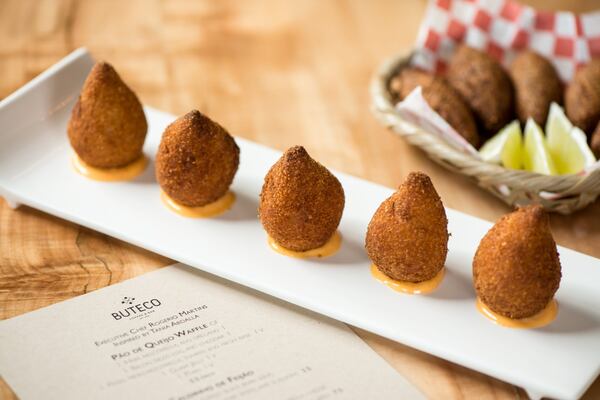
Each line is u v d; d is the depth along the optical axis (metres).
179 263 0.60
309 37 0.87
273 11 0.91
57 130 0.68
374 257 0.56
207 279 0.59
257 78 0.81
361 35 0.88
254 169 0.65
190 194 0.60
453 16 0.77
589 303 0.56
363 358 0.54
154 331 0.55
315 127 0.75
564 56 0.77
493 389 0.53
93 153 0.63
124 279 0.59
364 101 0.79
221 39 0.86
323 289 0.56
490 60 0.75
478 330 0.54
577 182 0.62
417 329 0.54
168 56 0.83
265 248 0.59
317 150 0.72
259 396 0.51
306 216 0.56
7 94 0.76
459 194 0.68
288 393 0.51
